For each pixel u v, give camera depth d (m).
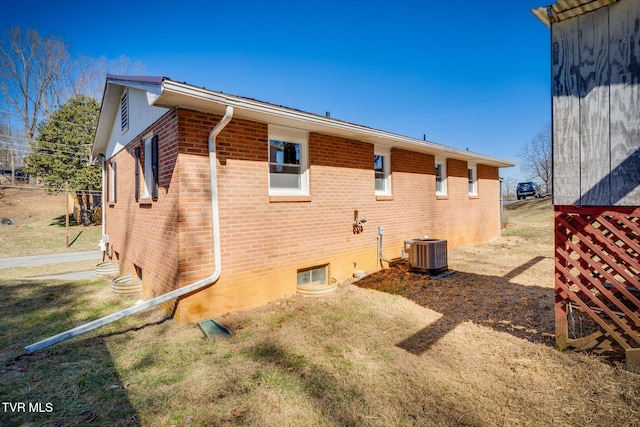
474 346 3.85
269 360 3.58
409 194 9.04
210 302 4.95
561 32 3.54
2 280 7.99
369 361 3.53
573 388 2.94
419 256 7.55
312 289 5.95
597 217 3.38
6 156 31.14
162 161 5.33
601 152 3.30
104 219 11.31
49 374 3.32
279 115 5.14
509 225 17.67
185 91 4.09
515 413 2.61
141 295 6.36
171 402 2.84
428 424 2.49
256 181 5.52
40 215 24.17
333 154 6.88
